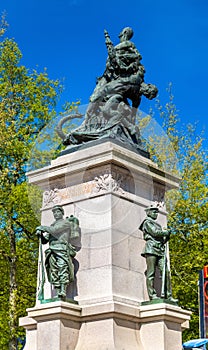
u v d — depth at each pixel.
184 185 24.72
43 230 12.48
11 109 24.44
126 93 13.80
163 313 12.07
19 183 23.88
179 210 24.42
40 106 24.34
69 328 12.00
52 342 11.83
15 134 23.25
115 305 11.87
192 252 24.08
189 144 26.09
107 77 13.95
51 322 11.98
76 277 12.65
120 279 12.46
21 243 23.95
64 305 11.94
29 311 12.18
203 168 25.92
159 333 12.09
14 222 23.17
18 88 24.59
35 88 24.98
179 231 24.59
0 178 22.64
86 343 11.90
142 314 12.28
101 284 12.36
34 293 23.34
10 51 25.59
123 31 14.62
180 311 12.41
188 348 19.47
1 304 23.27
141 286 12.82
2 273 23.66
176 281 24.02
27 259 23.48
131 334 12.12
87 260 12.65
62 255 12.41
